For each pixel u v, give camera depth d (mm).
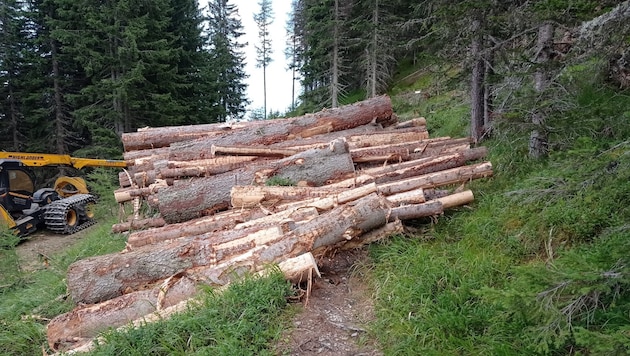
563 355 2742
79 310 4066
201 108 22453
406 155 6949
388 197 5395
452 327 3328
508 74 5180
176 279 4281
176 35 21859
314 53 20250
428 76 17438
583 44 3965
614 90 5871
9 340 4289
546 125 4930
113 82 16344
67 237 11078
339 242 4617
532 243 4273
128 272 4473
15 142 19938
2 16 19016
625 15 3324
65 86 19391
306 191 5902
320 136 8023
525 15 5684
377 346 3387
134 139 9141
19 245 10352
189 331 3447
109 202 12492
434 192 5734
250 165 6781
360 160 6895
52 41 18484
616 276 2275
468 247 4617
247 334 3369
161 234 5582
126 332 3592
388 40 17734
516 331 3055
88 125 16812
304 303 3949
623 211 3760
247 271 4121
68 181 12781
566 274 2361
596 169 2982
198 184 6383
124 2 16375
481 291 2670
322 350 3338
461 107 12195
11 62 19406
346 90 21891
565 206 4262
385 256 4633
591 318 2668
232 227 5414
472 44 7762
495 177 6160
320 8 19500
